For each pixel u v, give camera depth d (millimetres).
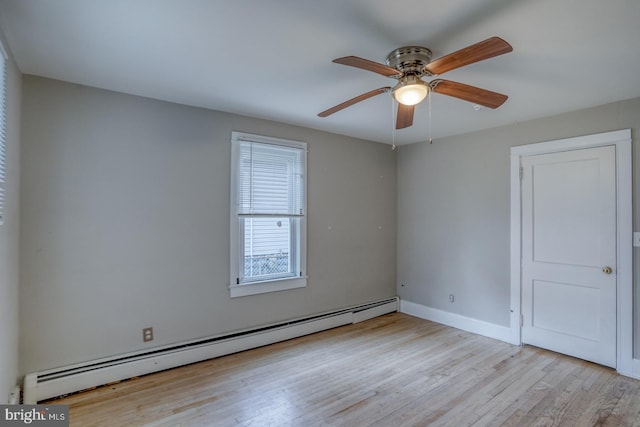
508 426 2080
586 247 2984
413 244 4457
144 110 2742
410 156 4516
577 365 2914
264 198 3402
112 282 2604
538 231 3291
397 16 1612
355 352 3191
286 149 3549
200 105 2959
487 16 1604
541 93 2621
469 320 3807
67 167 2434
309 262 3748
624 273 2777
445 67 1686
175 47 1941
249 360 2990
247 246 3324
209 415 2168
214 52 1998
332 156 3949
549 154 3211
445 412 2225
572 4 1500
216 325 3098
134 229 2697
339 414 2193
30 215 2301
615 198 2824
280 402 2326
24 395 2211
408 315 4434
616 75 2281
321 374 2742
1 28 1701
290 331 3500
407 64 1923
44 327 2346
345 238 4086
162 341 2816
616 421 2127
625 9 1532
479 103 2131
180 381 2594
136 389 2467
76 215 2467
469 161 3848
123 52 2006
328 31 1755
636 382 2627
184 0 1496
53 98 2385
